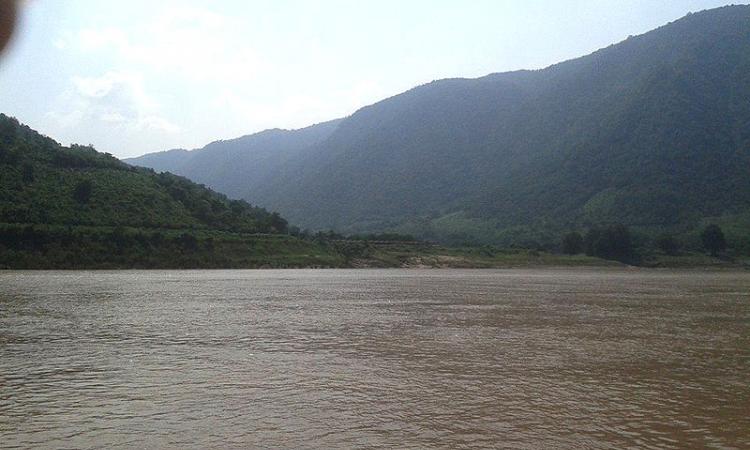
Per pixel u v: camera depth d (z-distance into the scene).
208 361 23.81
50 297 51.72
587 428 15.28
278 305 47.22
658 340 30.30
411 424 15.47
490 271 133.50
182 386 19.50
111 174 137.88
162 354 25.36
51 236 105.25
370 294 58.50
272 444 13.82
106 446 13.61
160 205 132.88
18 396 18.09
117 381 20.20
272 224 154.88
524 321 37.75
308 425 15.29
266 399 17.88
